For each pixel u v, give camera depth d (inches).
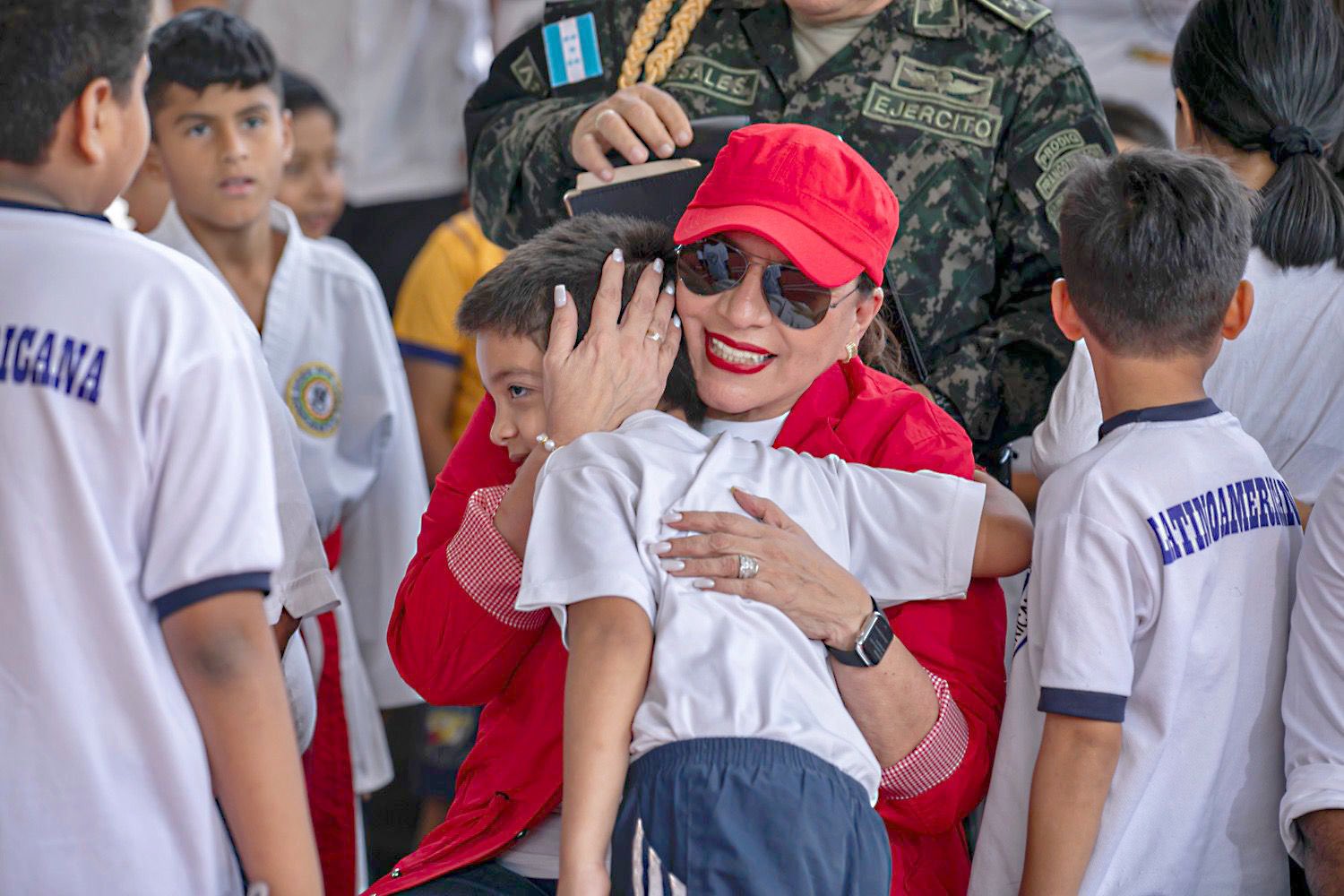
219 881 172.4
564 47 270.1
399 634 208.5
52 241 164.6
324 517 331.0
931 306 250.5
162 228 332.5
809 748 169.2
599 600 174.4
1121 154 209.5
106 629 161.9
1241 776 199.9
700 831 162.9
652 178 225.5
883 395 213.3
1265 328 233.3
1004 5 254.2
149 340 163.3
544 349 201.8
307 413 329.7
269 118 327.6
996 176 251.3
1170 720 193.9
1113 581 190.9
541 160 255.6
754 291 193.9
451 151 521.0
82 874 163.3
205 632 163.8
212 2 513.0
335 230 509.4
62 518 160.4
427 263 418.0
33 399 159.5
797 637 178.4
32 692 160.7
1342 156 250.5
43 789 161.8
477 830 198.5
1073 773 188.5
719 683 169.6
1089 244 201.0
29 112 164.7
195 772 167.9
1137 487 193.5
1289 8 233.5
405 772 432.8
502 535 195.2
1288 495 205.9
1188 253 195.5
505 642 198.8
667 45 261.7
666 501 182.9
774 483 190.5
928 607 200.2
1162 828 195.9
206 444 164.7
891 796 194.2
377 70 510.3
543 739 198.5
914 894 200.2
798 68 259.0
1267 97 232.1
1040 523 199.0
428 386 414.3
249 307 332.2
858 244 194.5
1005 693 207.2
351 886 299.7
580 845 164.1
